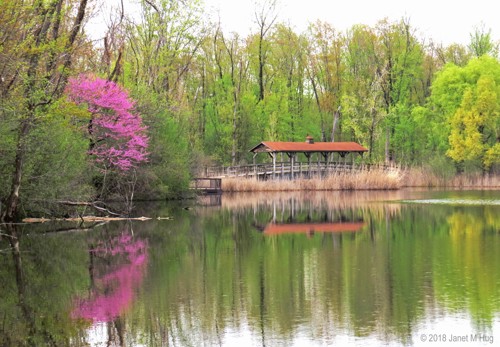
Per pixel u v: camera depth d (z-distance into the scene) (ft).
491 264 64.28
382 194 186.91
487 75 227.20
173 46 173.06
